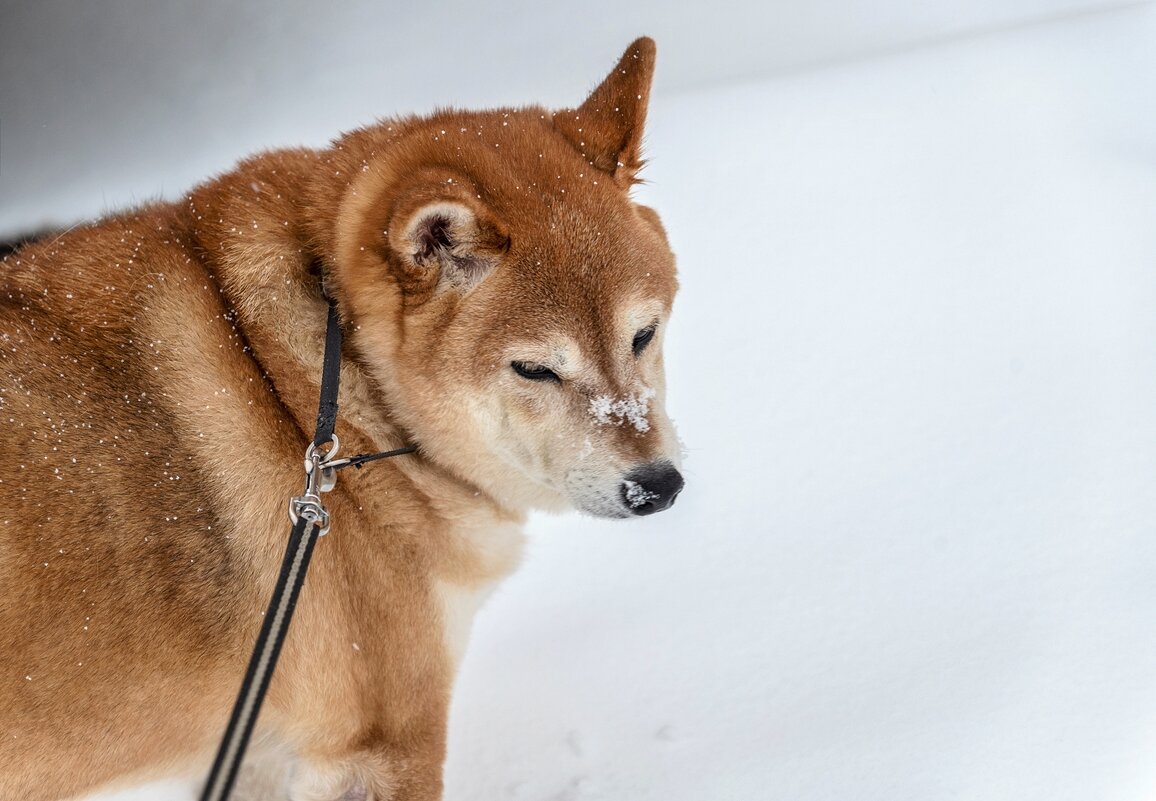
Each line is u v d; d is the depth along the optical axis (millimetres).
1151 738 2674
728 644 3277
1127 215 5070
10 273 2551
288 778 2744
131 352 2475
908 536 3553
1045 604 3178
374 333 2566
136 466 2375
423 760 2664
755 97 7180
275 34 10812
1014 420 3973
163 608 2352
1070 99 6293
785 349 4609
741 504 3840
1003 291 4723
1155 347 4184
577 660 3314
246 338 2568
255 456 2494
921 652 3104
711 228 5625
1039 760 2691
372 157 2705
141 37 10875
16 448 2289
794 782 2760
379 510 2576
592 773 2914
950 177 5707
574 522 3930
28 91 10219
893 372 4352
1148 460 3650
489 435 2629
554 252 2547
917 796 2660
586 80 8672
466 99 8758
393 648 2574
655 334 2789
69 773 2367
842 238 5359
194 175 8320
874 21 8734
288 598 2113
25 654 2236
